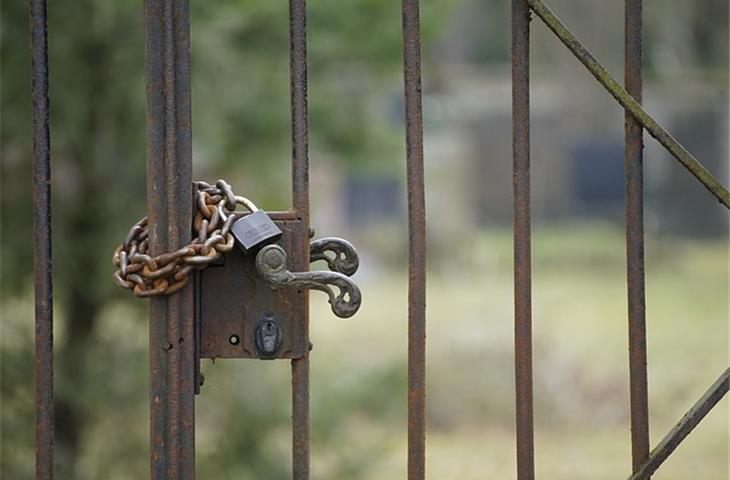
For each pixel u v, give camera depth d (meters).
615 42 29.95
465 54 62.66
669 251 58.94
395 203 70.06
